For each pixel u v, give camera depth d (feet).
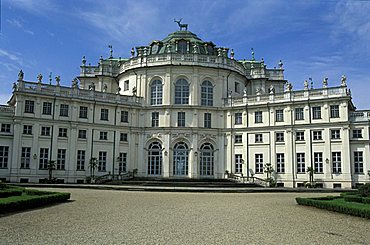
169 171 203.00
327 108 186.39
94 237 43.06
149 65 213.46
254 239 43.21
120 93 227.81
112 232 46.26
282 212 69.31
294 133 192.95
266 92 246.06
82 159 194.29
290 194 122.21
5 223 51.93
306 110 191.62
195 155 204.23
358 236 46.44
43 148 185.78
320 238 44.60
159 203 83.92
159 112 209.67
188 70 212.23
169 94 209.77
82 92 199.00
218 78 216.13
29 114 184.34
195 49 218.18
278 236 45.27
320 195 116.47
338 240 43.70
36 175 182.29
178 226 51.47
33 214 61.36
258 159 200.54
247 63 263.49
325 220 59.67
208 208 74.64
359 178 176.35
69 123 192.65
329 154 182.80
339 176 179.22
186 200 93.09
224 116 213.05
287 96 197.47
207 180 191.52
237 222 55.77
